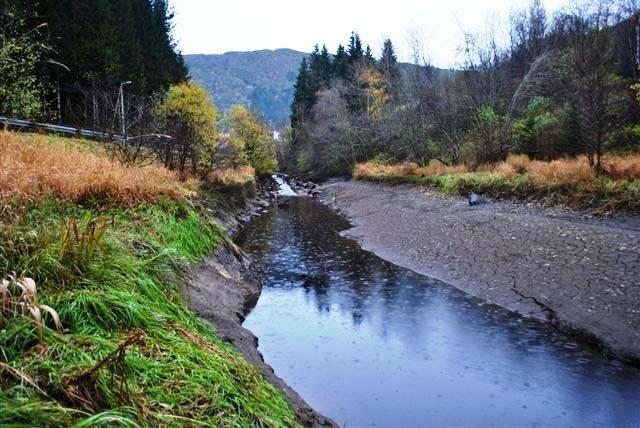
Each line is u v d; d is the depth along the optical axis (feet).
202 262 25.09
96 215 19.95
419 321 24.68
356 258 40.81
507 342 21.79
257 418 10.48
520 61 107.55
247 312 25.49
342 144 141.38
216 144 66.33
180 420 8.80
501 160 70.18
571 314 23.93
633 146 55.06
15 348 8.77
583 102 49.03
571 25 63.77
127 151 39.19
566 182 46.65
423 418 15.42
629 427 14.85
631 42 69.26
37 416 6.88
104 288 12.38
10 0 47.55
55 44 69.21
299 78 222.89
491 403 16.40
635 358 19.29
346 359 20.03
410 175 87.45
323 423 14.10
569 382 17.87
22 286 9.13
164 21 150.61
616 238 31.19
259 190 111.04
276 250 44.42
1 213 14.38
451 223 46.03
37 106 43.98
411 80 108.06
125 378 8.51
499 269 31.94
